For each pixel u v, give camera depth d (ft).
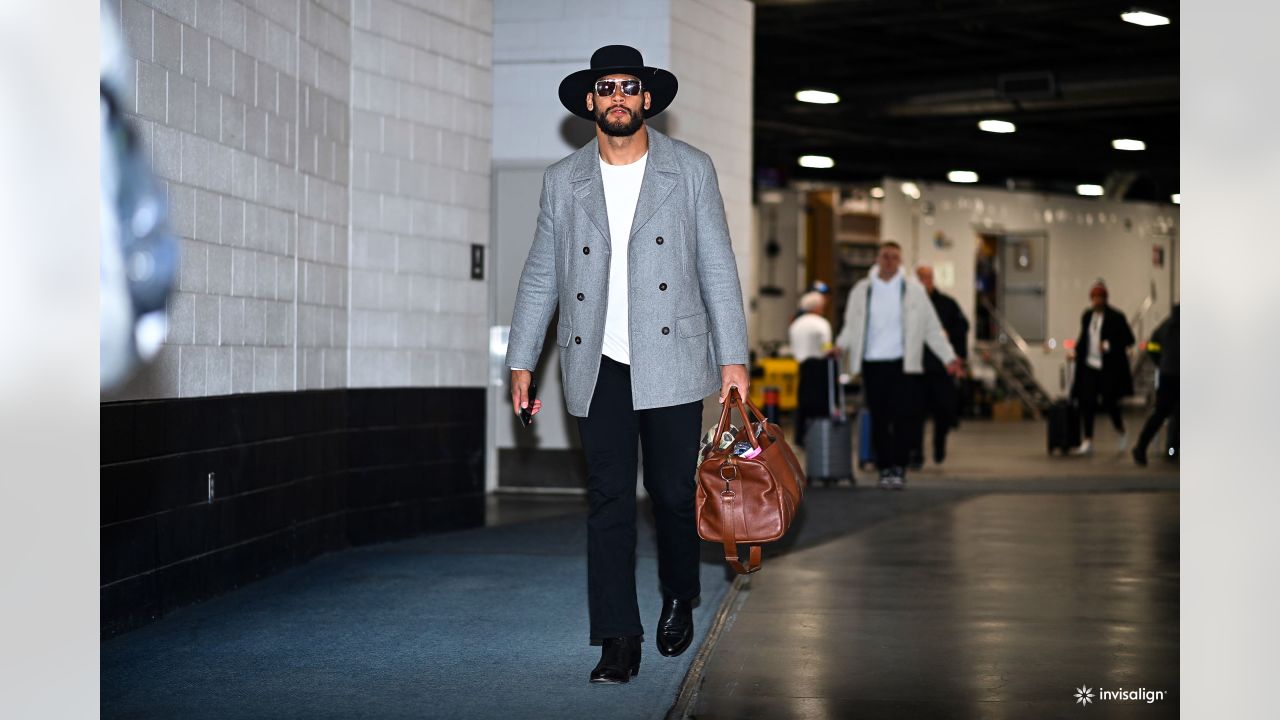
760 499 14.80
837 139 65.51
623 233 15.05
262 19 21.17
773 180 83.10
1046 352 78.02
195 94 19.03
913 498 33.71
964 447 53.67
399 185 25.88
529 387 15.67
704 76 34.17
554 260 15.60
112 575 17.07
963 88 56.39
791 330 46.24
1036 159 77.30
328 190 23.85
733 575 21.98
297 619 18.38
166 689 14.57
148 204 17.71
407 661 15.92
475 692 14.46
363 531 25.27
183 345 18.83
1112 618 18.49
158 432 18.15
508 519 29.40
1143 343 82.74
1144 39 51.62
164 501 18.38
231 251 20.27
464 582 21.30
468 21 27.50
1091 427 49.60
